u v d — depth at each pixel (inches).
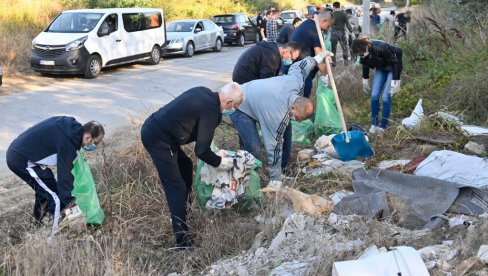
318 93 300.0
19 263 165.0
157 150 188.2
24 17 791.7
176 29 856.9
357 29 778.8
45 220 213.2
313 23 311.3
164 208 215.9
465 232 160.4
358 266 137.6
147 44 694.5
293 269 155.3
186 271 176.7
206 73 627.5
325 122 295.1
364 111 345.4
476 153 245.4
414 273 134.1
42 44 572.4
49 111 418.6
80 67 571.2
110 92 498.0
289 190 208.4
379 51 289.9
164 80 570.9
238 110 225.1
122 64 680.4
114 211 213.9
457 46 394.9
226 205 198.2
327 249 157.3
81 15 615.5
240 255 181.3
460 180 213.8
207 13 1232.8
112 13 633.0
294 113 210.2
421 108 302.7
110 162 251.9
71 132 193.5
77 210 195.2
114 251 178.9
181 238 193.8
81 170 199.9
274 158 221.9
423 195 201.3
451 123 279.0
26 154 197.8
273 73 261.9
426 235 166.1
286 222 183.9
